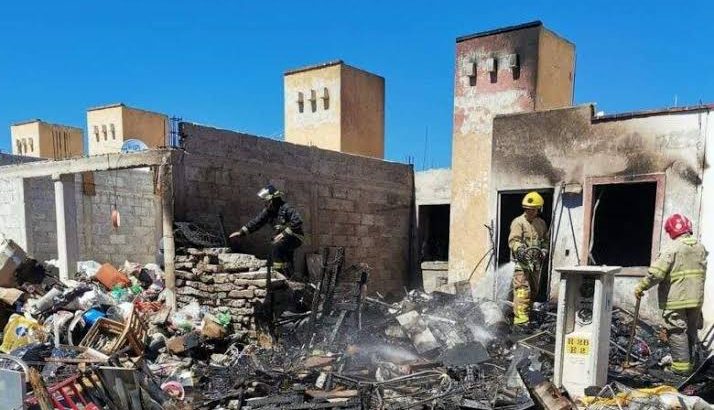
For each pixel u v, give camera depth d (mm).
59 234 8898
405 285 12109
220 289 6645
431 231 12562
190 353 5738
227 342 6121
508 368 4848
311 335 5918
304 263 9406
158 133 23219
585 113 7566
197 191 7570
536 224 6762
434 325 5906
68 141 23391
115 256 11227
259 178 8602
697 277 4930
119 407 3756
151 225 12023
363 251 10922
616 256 9594
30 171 9398
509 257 9070
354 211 10688
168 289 7141
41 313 6223
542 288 8164
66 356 4578
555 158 7906
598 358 4418
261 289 6406
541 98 9477
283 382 4793
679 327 4977
